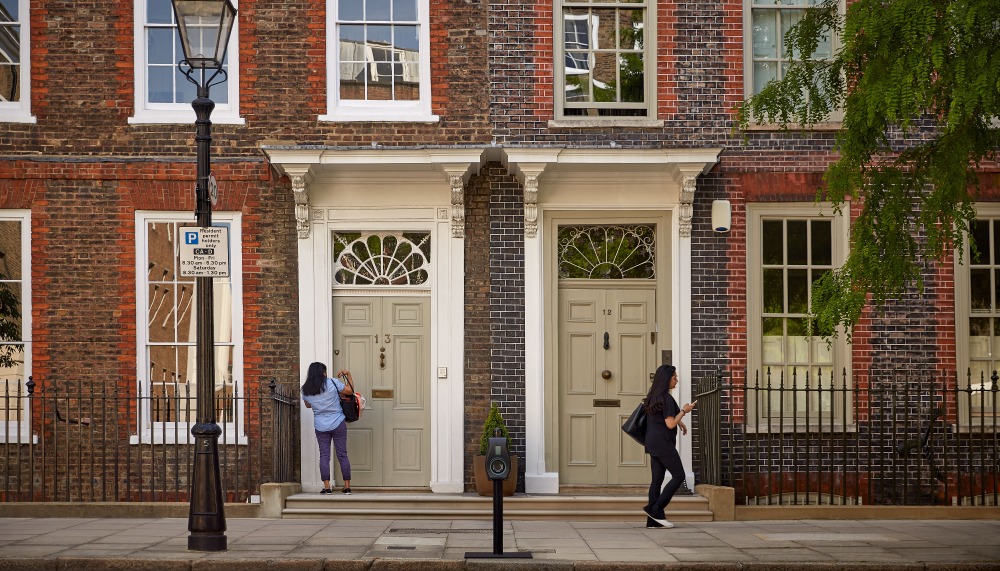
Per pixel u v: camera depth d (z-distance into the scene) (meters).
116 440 11.90
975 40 8.63
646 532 10.72
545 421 12.93
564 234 13.14
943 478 12.62
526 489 12.59
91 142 12.58
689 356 12.67
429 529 10.91
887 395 12.72
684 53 12.84
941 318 12.74
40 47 12.59
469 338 12.73
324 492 12.27
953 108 8.34
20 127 12.53
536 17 12.84
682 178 12.34
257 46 12.73
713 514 11.72
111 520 11.37
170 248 12.72
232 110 12.70
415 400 12.95
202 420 9.42
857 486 12.26
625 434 13.06
